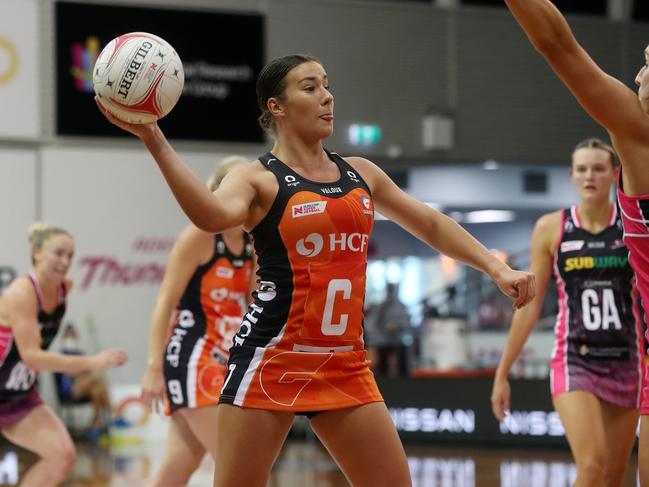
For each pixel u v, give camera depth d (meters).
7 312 11.47
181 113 28.72
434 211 7.41
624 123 6.42
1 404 11.66
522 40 31.97
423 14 31.16
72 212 28.06
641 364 10.49
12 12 27.69
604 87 6.36
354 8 30.53
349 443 7.03
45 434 11.66
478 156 31.48
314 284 6.83
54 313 11.73
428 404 23.91
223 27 29.12
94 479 18.42
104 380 26.39
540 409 22.44
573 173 10.71
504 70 31.78
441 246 7.40
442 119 30.83
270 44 29.73
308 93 6.98
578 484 9.73
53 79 28.00
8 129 27.69
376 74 30.72
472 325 30.47
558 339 10.70
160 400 10.78
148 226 28.59
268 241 6.88
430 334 28.72
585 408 10.12
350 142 30.45
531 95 31.97
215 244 10.62
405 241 42.72
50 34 27.98
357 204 6.96
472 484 16.94
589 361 10.41
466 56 31.48
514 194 38.09
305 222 6.81
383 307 29.66
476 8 31.62
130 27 28.44
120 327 28.16
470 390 23.41
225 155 29.11
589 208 10.67
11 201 27.72
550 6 6.20
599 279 10.52
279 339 6.90
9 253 27.66
